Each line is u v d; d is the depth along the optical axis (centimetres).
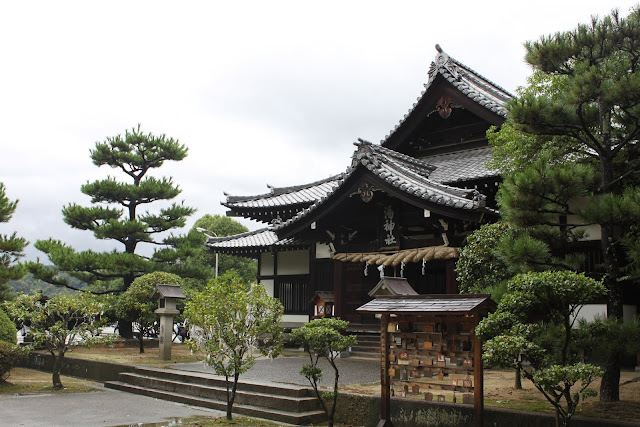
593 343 966
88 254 3275
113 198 3512
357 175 2127
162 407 1463
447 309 1007
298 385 1447
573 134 1202
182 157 3712
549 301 850
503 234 1463
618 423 906
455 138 2628
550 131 1205
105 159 3566
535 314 1045
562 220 1372
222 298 1266
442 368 1064
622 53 1184
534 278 830
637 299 1706
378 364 1956
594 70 1083
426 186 2022
